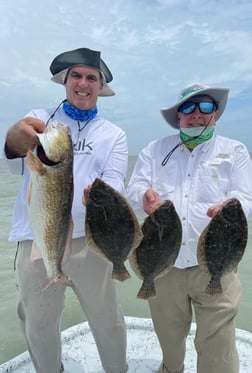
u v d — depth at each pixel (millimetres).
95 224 805
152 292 878
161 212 854
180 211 1036
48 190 798
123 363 1185
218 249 848
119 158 1116
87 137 1105
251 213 997
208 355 1024
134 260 860
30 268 1041
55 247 829
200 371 1044
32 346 1102
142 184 1110
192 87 1075
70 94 1109
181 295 1066
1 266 2664
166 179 1085
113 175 1085
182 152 1086
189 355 1354
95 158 1089
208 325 1014
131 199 1079
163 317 1099
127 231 803
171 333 1109
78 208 1053
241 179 1033
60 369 1171
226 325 1008
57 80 1190
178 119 1148
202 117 1042
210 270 862
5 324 1845
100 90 1190
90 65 1077
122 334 1160
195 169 1053
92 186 796
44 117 1139
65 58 1091
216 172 1036
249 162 1073
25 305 1073
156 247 864
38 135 785
